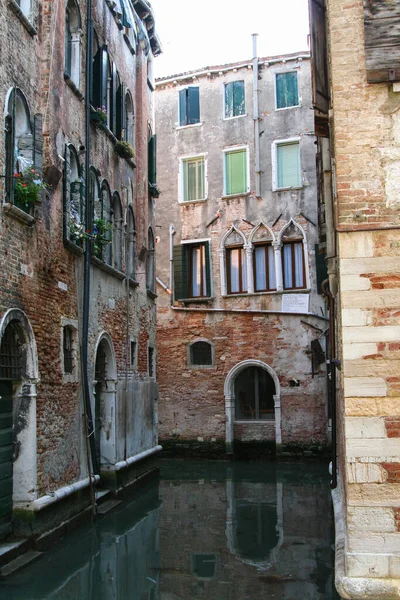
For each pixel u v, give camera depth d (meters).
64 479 11.01
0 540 9.16
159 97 25.66
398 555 6.54
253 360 23.05
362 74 7.26
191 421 23.55
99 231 13.15
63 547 10.11
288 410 22.47
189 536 10.95
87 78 12.94
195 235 24.52
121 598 7.83
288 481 17.34
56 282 11.01
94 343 13.03
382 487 6.70
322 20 9.16
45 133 10.69
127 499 14.39
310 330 22.52
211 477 18.25
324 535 10.98
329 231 10.87
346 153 7.17
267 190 23.72
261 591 8.10
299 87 23.84
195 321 23.91
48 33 10.92
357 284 6.98
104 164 14.20
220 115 24.80
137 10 17.83
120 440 14.55
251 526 11.73
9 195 9.09
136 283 16.22
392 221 7.02
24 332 9.68
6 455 9.46
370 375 6.86
